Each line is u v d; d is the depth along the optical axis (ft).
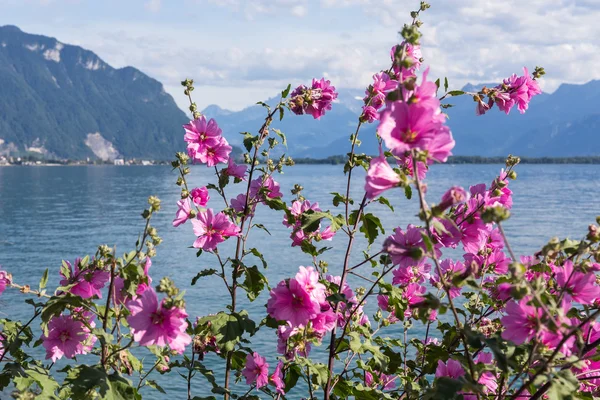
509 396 9.77
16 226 216.13
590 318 7.70
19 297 92.94
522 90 12.59
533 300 7.91
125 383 9.84
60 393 11.12
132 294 9.82
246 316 12.84
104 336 9.68
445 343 12.73
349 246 13.15
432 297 8.16
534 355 8.32
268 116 14.14
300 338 12.42
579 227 203.51
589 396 10.28
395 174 7.82
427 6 12.25
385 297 15.31
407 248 8.22
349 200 13.07
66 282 11.25
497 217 7.65
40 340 11.96
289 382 14.39
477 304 12.47
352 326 13.46
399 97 8.21
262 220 232.32
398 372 14.60
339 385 13.34
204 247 12.97
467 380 8.46
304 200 14.74
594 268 9.68
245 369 13.97
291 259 137.80
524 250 153.28
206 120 13.83
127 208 294.05
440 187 426.92
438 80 11.98
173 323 8.70
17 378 10.46
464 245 11.18
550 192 413.59
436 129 7.61
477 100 12.74
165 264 135.33
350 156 13.02
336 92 13.83
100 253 10.27
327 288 13.17
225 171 14.21
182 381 52.70
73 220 237.25
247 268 13.43
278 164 14.61
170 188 449.48
